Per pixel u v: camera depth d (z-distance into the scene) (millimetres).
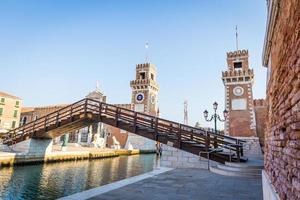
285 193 3150
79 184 14531
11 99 48000
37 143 22516
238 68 36844
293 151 2684
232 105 32719
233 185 9023
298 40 2471
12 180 15039
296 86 2570
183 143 15531
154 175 11461
